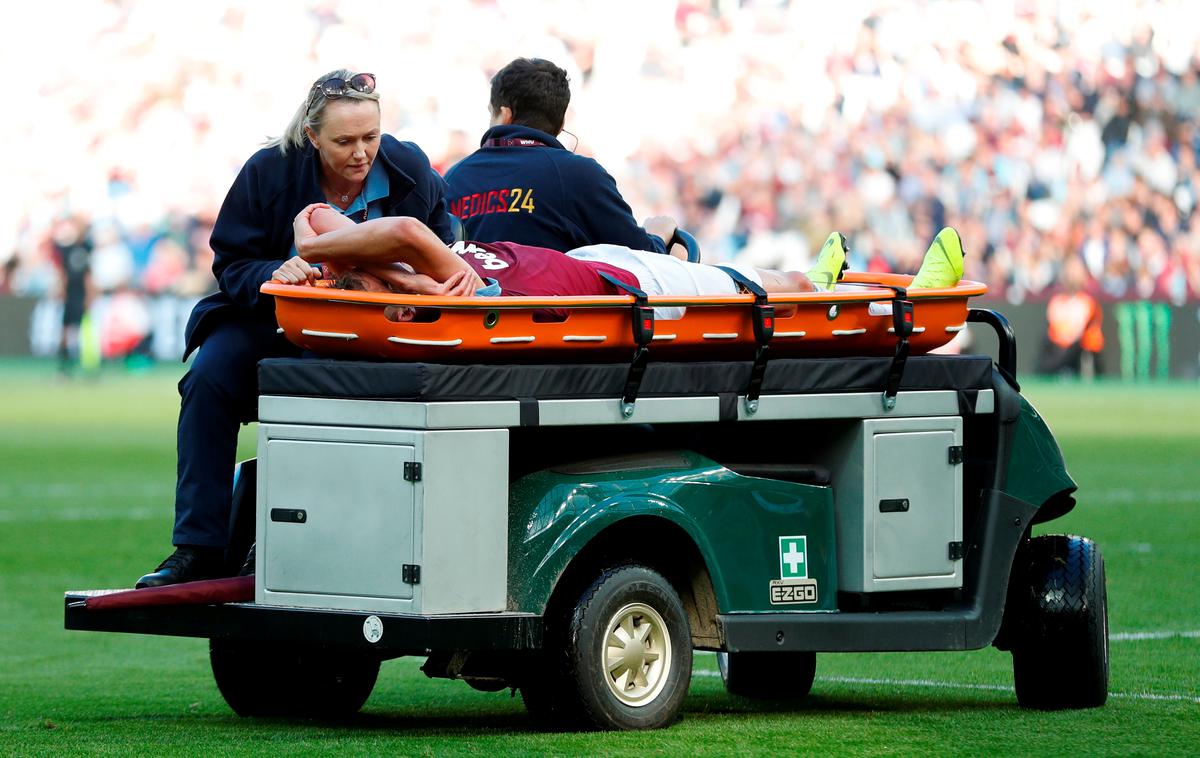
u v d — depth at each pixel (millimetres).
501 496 16531
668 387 17750
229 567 19484
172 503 51375
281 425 16938
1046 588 20266
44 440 74625
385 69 132125
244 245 19375
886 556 19422
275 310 17734
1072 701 20453
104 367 124750
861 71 133750
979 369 20141
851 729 18312
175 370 125312
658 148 132250
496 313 16547
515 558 16875
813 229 130375
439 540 16172
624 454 18203
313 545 16797
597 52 133750
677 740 16938
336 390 16562
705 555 18062
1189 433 81312
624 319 17438
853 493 19328
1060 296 127875
